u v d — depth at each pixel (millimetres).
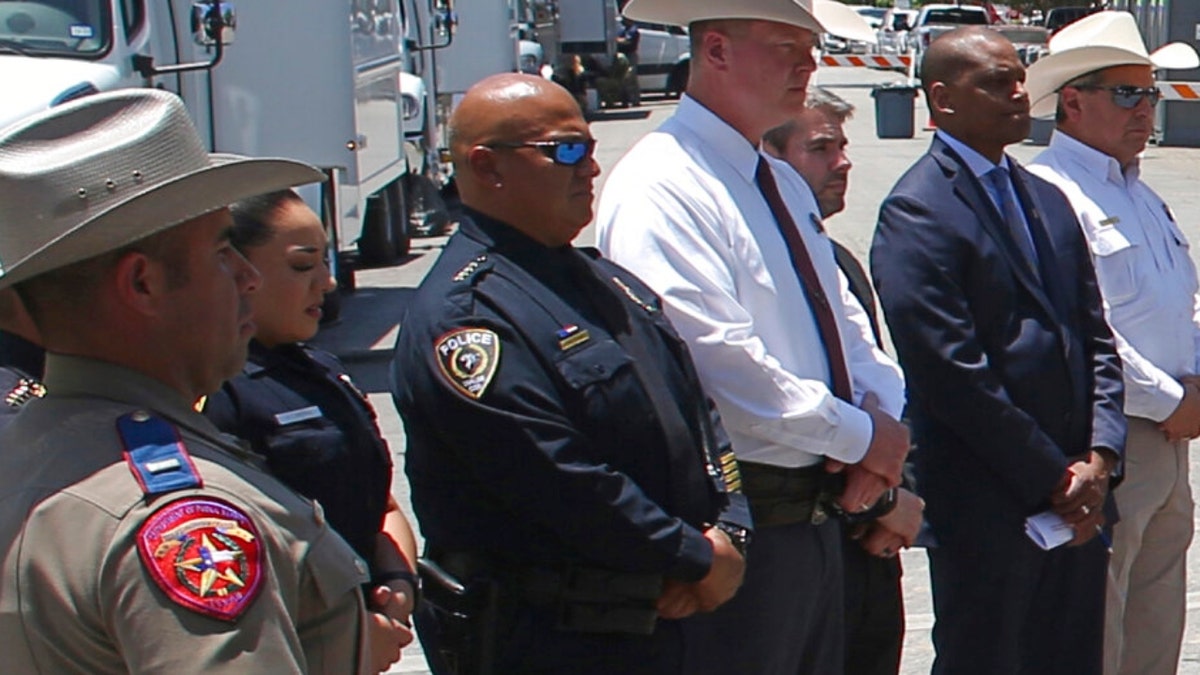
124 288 1953
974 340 3885
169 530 1831
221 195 1992
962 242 3887
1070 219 4125
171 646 1789
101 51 8352
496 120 2994
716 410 3209
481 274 2969
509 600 3029
